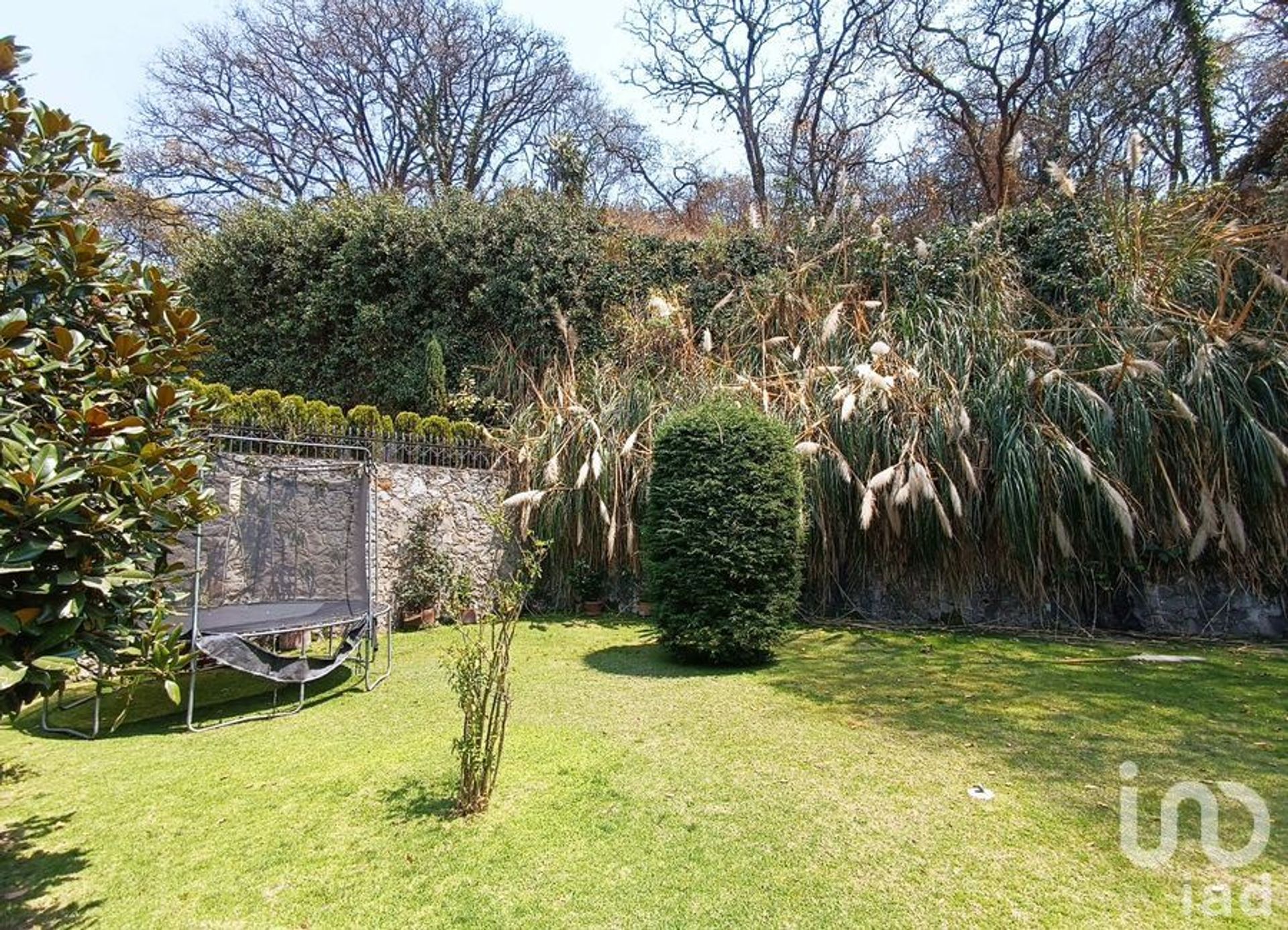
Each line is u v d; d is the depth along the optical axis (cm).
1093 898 218
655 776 320
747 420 574
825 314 866
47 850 267
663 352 966
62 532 201
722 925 208
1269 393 623
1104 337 693
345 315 1134
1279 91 1152
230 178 1839
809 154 1766
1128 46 1334
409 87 1939
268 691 511
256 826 283
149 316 267
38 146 245
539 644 647
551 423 841
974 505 680
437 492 790
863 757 341
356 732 403
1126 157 962
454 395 1038
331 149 1950
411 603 743
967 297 827
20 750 383
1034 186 1416
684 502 560
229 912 223
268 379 1143
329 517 598
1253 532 622
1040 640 630
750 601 539
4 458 194
